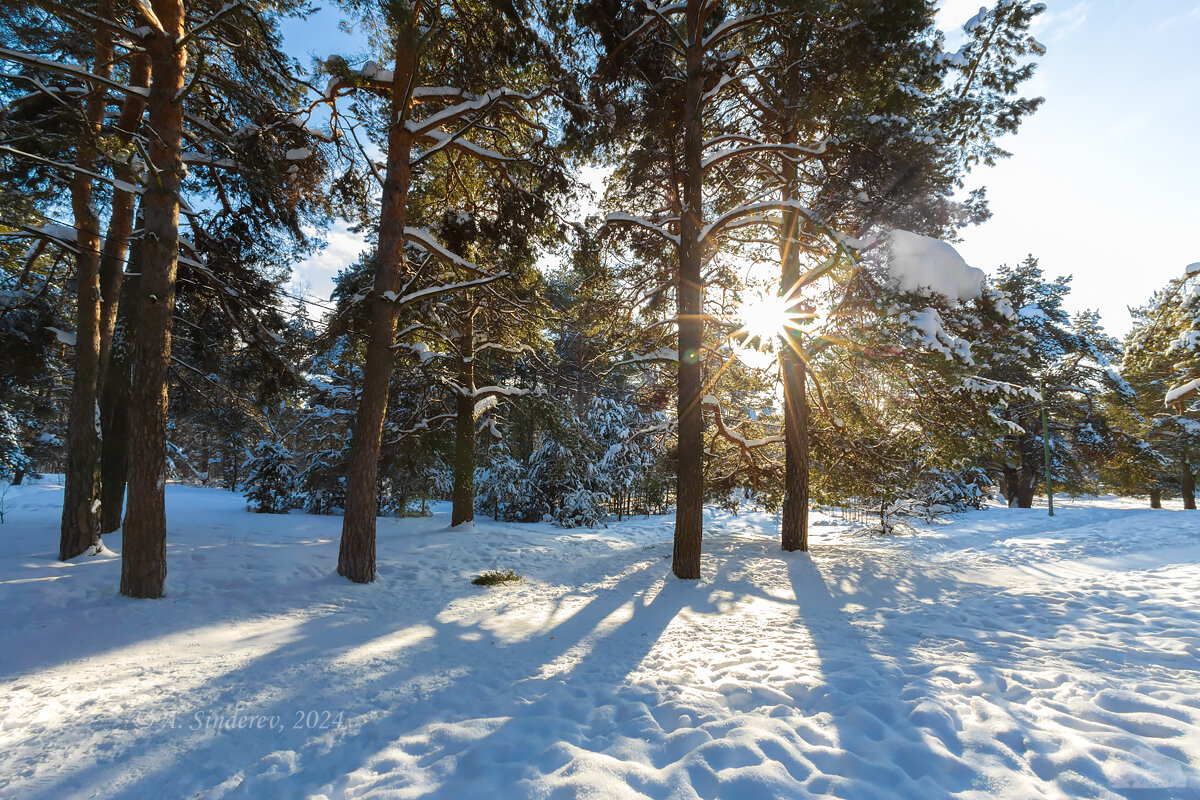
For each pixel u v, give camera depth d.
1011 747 3.00
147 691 4.45
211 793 2.99
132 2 7.32
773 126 12.16
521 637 6.13
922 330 8.65
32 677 4.70
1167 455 29.55
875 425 12.34
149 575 7.20
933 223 9.94
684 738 3.25
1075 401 26.34
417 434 15.96
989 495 27.73
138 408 7.29
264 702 4.23
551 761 3.06
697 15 9.66
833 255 9.51
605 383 24.61
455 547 12.43
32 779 3.13
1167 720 3.15
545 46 9.41
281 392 13.98
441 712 4.00
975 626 6.15
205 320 12.54
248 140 9.31
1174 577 8.48
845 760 2.91
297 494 19.38
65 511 8.85
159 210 7.47
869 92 9.68
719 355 13.12
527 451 24.56
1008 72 10.80
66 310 11.82
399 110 9.44
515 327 15.09
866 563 10.59
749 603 7.82
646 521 21.45
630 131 11.01
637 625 6.63
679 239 10.61
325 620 6.86
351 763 3.25
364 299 12.22
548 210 10.89
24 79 6.66
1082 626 5.88
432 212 12.67
